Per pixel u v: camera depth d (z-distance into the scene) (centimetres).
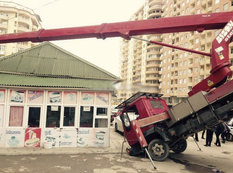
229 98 653
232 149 1012
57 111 920
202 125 702
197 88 708
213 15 611
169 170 637
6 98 875
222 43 591
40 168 613
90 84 934
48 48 1070
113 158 759
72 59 1048
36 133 881
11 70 911
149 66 6750
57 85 886
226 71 580
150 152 753
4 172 568
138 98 852
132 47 8250
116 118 1512
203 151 945
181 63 5134
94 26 668
